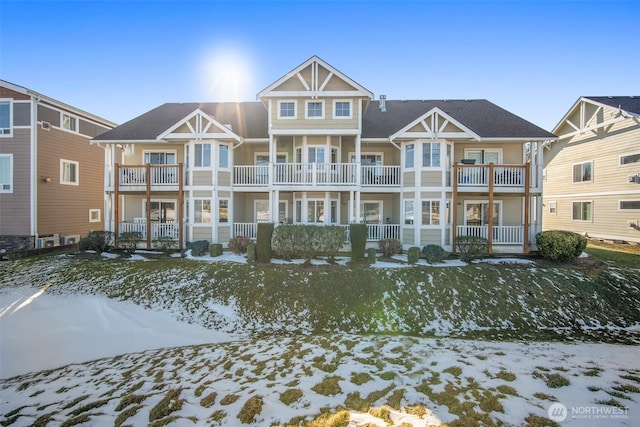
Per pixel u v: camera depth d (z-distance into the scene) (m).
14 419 4.28
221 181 16.03
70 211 20.02
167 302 10.05
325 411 3.92
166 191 16.11
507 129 15.80
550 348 6.71
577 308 9.80
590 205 20.81
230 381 4.99
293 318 9.23
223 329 8.59
